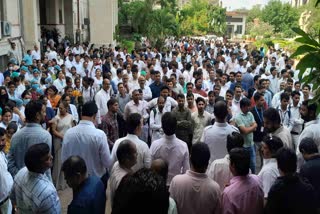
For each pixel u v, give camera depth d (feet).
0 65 54.34
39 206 10.84
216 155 16.55
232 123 21.29
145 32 104.47
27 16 62.64
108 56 51.13
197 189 11.60
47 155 11.16
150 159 14.62
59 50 76.02
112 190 12.38
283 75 37.63
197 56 61.77
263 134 21.93
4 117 19.49
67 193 21.83
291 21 187.73
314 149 13.30
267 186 12.29
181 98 21.97
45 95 25.08
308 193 10.68
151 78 35.55
